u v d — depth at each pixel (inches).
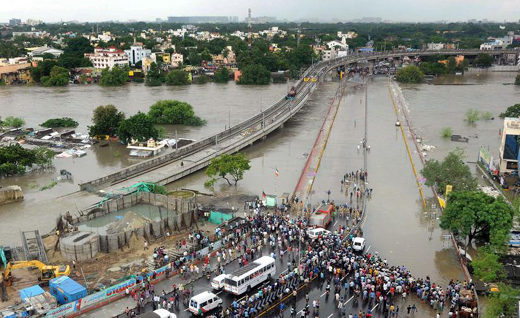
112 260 3403.1
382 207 4473.4
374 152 6476.4
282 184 5182.1
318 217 3882.9
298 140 7293.3
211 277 3083.2
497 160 5659.5
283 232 3644.2
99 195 4813.0
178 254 3437.5
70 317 2645.2
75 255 3383.4
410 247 3646.7
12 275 3164.4
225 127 7849.4
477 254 3508.9
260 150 6732.3
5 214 4394.7
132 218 3986.2
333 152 6501.0
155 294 2874.0
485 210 3427.7
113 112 7372.1
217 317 2586.1
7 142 6958.7
